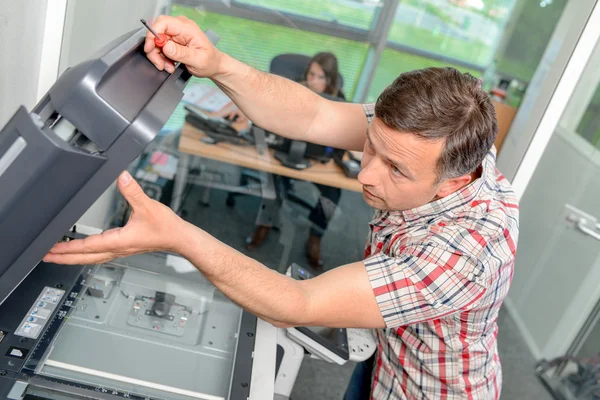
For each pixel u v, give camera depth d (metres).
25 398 0.77
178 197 2.14
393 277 0.90
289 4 1.81
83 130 0.59
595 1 1.57
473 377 1.14
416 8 1.81
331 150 2.06
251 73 1.03
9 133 0.54
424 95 0.82
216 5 1.79
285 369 1.20
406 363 1.15
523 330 2.04
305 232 2.20
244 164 2.08
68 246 0.70
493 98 1.84
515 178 1.79
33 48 1.18
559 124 1.75
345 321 0.90
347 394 1.42
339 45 1.87
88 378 0.83
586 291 1.99
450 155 0.84
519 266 1.95
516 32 1.75
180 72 0.86
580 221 1.90
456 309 0.95
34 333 0.86
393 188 0.91
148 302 1.01
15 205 0.56
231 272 0.79
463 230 0.95
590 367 2.05
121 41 0.72
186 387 0.87
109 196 2.00
